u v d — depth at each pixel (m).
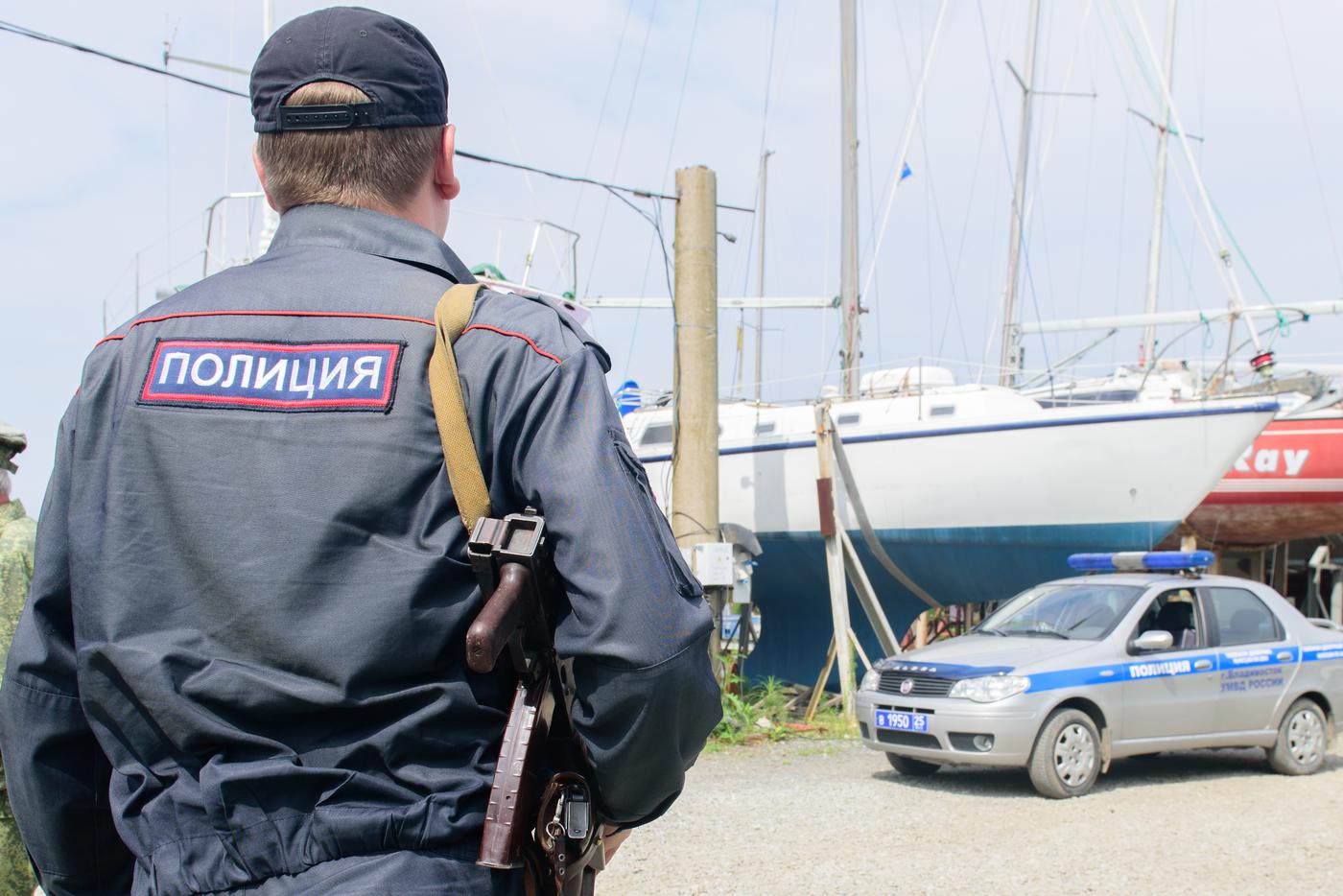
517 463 1.39
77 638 1.43
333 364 1.43
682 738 1.40
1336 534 17.27
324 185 1.58
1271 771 9.33
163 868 1.33
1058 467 12.89
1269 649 9.20
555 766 1.49
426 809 1.33
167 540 1.40
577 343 1.45
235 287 1.52
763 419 15.33
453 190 1.72
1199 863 6.23
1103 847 6.61
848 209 17.19
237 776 1.31
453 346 1.42
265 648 1.34
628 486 1.38
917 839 6.80
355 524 1.37
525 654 1.37
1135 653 8.66
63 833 1.52
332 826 1.31
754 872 6.03
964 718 8.18
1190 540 14.95
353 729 1.36
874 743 8.94
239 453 1.40
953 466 13.54
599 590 1.31
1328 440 14.98
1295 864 6.22
